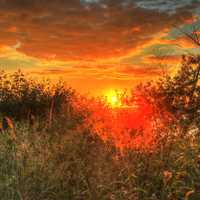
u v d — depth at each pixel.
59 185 5.44
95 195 5.07
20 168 5.72
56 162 6.22
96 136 7.66
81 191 5.32
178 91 9.73
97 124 8.58
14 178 5.41
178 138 6.17
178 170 5.14
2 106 12.66
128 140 6.44
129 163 5.62
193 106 9.18
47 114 11.76
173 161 5.44
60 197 5.27
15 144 6.93
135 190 5.06
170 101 9.54
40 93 13.39
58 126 9.30
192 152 5.46
